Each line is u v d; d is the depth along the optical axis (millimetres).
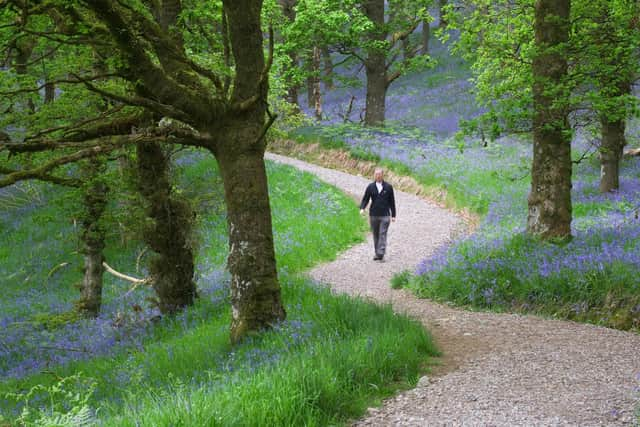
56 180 11992
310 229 20359
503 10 16406
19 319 17984
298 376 5781
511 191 21719
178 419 4832
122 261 23469
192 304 13078
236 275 8602
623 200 17562
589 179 22141
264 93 8312
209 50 13055
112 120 9961
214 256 20562
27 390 9867
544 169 11828
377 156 29547
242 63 8500
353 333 7965
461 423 5469
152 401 5742
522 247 11797
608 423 5383
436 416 5652
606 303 9461
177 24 11266
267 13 21922
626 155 23344
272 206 24359
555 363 7250
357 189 26094
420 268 13586
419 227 20516
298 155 33688
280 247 18359
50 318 15422
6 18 9203
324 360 6395
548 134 11711
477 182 23578
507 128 11805
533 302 10398
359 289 13805
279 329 8234
